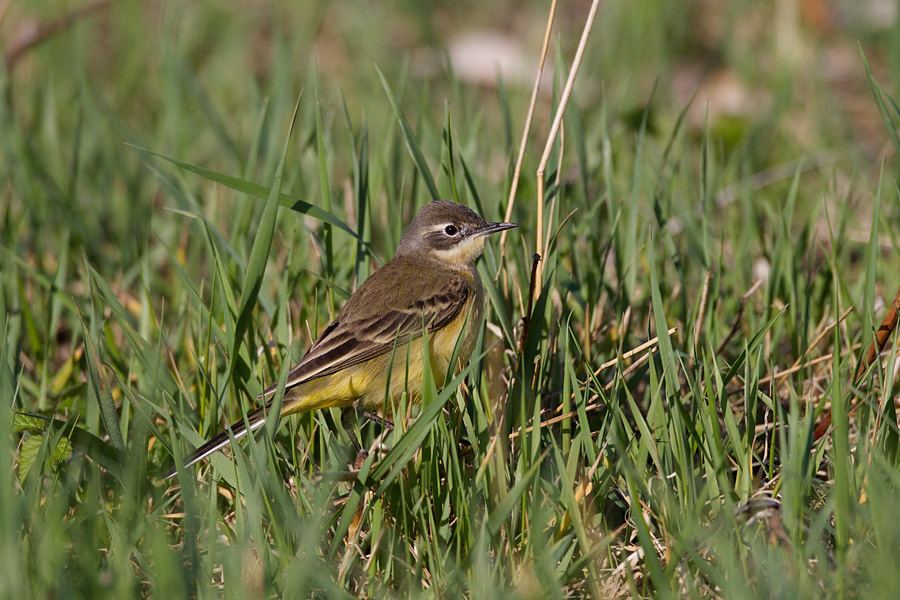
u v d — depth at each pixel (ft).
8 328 36.17
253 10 77.56
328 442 29.91
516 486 24.14
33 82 61.93
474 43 69.62
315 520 23.81
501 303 31.78
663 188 44.70
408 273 35.65
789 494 23.90
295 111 29.40
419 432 25.25
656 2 73.20
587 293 37.68
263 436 26.81
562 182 42.27
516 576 24.71
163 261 46.57
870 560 22.06
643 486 25.66
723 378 30.50
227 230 47.62
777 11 73.77
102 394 27.71
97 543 25.55
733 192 46.62
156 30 73.72
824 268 38.99
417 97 55.36
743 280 39.88
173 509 29.68
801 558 22.97
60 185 50.37
